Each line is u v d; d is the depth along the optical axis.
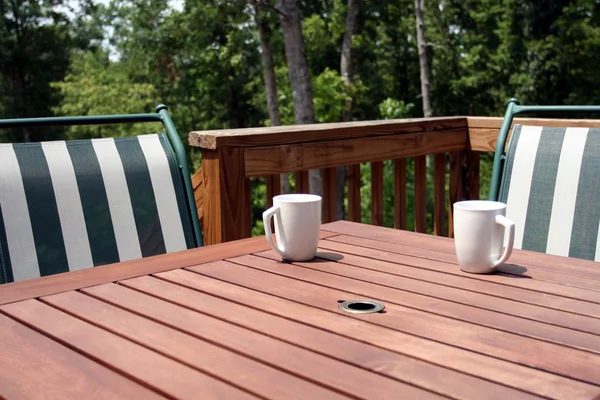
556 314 1.09
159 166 2.05
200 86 27.52
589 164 2.05
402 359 0.90
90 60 30.31
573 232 2.04
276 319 1.06
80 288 1.25
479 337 0.98
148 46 24.11
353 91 21.45
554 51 22.36
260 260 1.45
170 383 0.83
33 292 1.22
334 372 0.85
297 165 2.59
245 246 1.59
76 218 1.90
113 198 1.96
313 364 0.88
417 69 27.80
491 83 25.34
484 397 0.78
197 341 0.97
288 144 2.56
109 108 26.84
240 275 1.33
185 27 22.91
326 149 2.67
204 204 2.53
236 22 16.30
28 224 1.84
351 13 22.08
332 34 26.28
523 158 2.16
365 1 23.16
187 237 2.05
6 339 0.99
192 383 0.83
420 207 3.12
